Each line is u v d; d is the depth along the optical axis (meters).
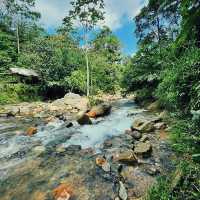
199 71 5.04
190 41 6.02
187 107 5.19
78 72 22.70
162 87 7.84
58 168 4.90
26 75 18.88
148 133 6.99
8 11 28.39
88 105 14.40
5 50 23.83
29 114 12.05
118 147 6.02
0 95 16.08
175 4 7.59
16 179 4.51
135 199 3.60
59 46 27.03
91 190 3.97
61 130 8.23
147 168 4.60
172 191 3.14
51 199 3.77
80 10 19.53
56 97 20.95
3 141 7.10
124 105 14.89
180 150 4.09
